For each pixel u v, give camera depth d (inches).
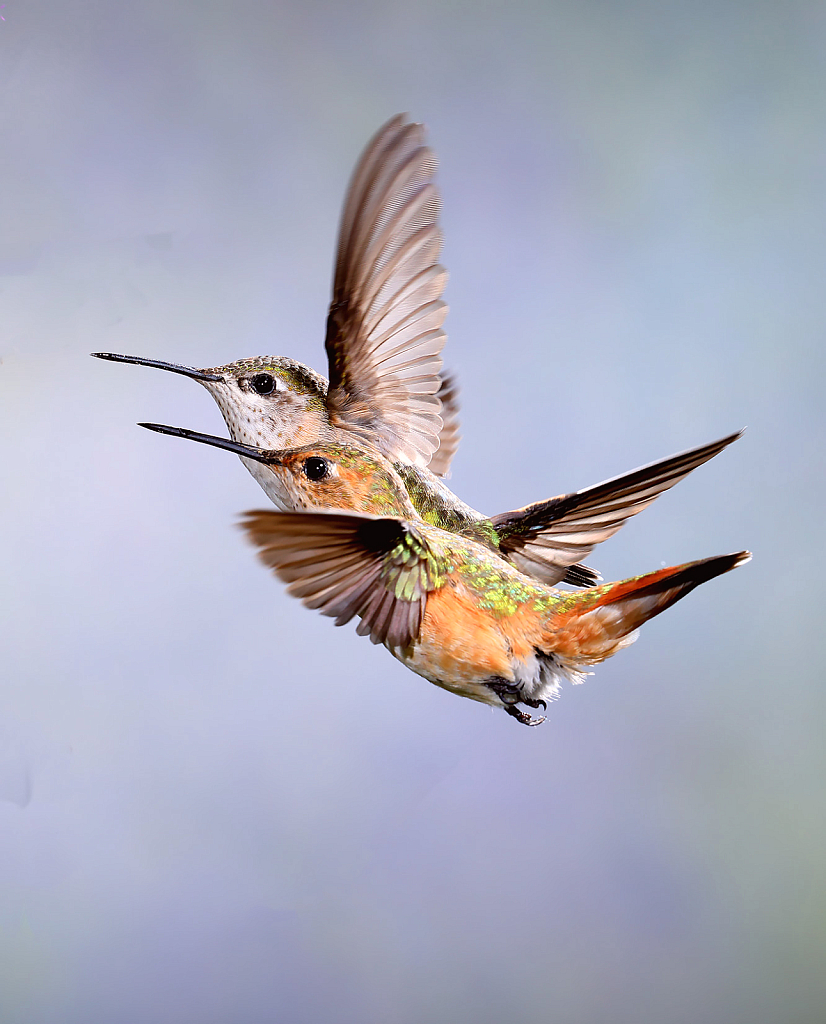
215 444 86.4
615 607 86.5
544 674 86.4
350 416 87.0
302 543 85.4
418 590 85.9
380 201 86.9
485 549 86.9
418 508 87.0
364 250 87.0
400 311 87.0
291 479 86.4
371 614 85.7
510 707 86.4
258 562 85.3
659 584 86.4
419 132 86.7
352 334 87.0
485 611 86.4
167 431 86.4
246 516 85.1
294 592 85.5
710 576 86.4
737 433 86.7
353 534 85.5
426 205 87.0
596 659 86.5
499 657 86.4
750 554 86.4
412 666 86.4
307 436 87.0
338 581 85.7
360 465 86.4
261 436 87.0
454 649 86.4
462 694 86.4
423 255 87.0
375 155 86.7
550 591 86.7
